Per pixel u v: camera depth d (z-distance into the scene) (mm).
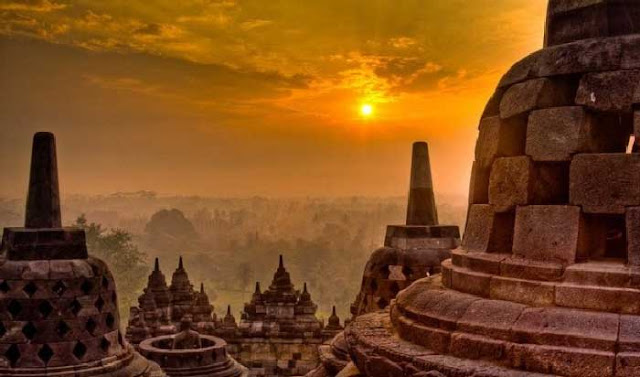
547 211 7809
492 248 8477
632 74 7547
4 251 14289
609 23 8047
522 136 8398
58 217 14586
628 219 7363
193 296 27562
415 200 16141
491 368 7098
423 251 15648
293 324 25469
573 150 7727
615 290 7070
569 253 7562
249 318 26016
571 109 7801
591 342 6797
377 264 15938
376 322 9438
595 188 7543
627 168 7426
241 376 21375
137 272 49188
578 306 7215
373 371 8102
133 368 14477
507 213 8406
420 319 8312
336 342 12258
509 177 8273
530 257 7855
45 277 13688
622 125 8047
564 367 6805
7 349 13469
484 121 8844
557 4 8484
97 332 14039
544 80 8086
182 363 20547
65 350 13609
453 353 7598
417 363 7551
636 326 6785
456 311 7898
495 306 7641
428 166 16250
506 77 8695
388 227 16344
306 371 25062
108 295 14461
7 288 13656
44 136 14492
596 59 7762
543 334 7027
